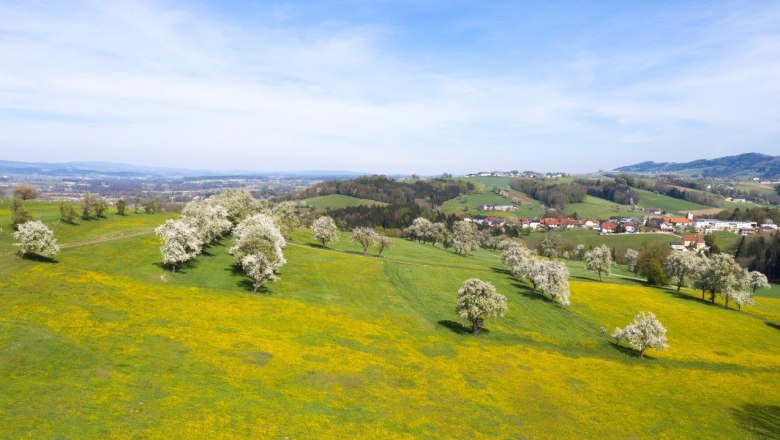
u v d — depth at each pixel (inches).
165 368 1752.0
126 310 2281.0
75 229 3885.3
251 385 1753.2
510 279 4864.7
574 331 3449.8
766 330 3954.2
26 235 2682.1
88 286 2500.0
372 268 4544.8
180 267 3442.4
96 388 1505.9
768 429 2119.8
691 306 4431.6
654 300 4475.9
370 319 3016.7
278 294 3321.9
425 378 2151.8
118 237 3885.3
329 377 1966.0
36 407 1328.7
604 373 2628.0
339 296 3538.4
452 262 5792.3
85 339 1849.2
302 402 1695.4
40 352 1652.3
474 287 3048.7
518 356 2704.2
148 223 4749.0
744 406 2380.7
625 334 3095.5
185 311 2465.6
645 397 2338.8
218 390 1660.9
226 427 1428.4
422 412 1797.5
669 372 2795.3
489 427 1765.5
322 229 5521.7
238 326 2399.1
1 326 1771.7
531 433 1775.3
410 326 3016.7
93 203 4544.8
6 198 5369.1
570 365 2682.1
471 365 2437.3
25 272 2496.3
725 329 3860.7
